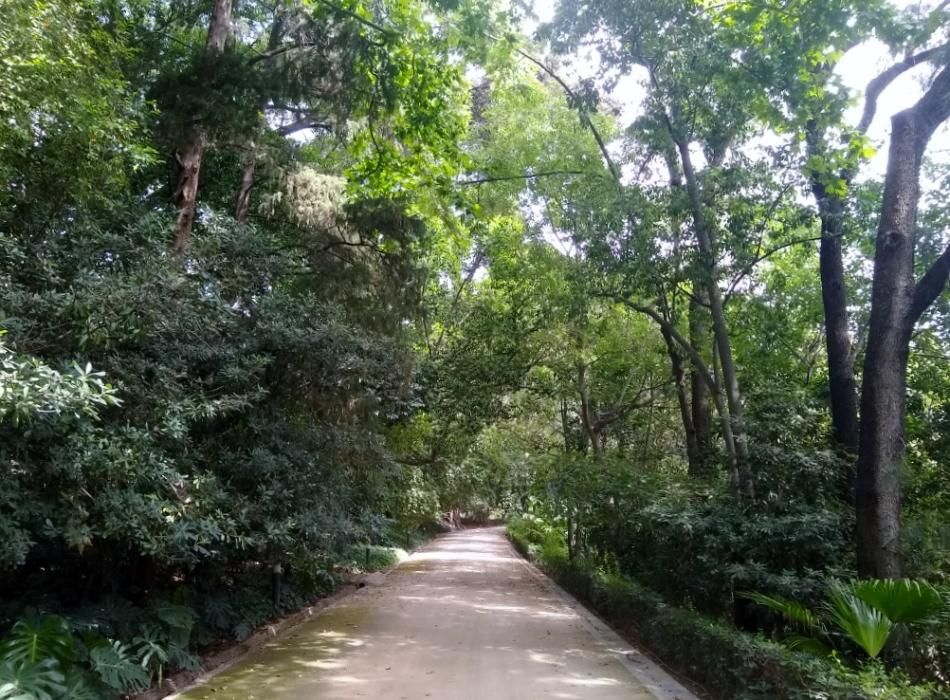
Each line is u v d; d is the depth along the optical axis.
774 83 10.09
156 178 12.97
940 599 6.47
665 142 11.80
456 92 14.02
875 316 8.49
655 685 8.09
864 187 11.65
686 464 21.56
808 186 10.92
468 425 20.73
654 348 18.89
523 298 19.06
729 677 7.13
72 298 6.50
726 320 13.66
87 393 4.96
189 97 10.84
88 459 5.90
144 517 6.48
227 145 13.03
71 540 5.97
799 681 5.84
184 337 8.41
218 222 9.93
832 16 9.44
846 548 8.85
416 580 20.36
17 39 6.44
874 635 6.27
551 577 20.83
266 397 9.72
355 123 14.59
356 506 12.46
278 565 11.84
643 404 21.20
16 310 6.41
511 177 16.23
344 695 7.27
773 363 14.19
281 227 14.71
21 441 5.88
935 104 8.78
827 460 9.61
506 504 40.72
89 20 8.80
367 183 14.12
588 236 11.96
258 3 14.97
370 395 11.44
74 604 8.28
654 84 11.71
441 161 13.38
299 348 9.80
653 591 11.45
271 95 11.76
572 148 16.06
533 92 16.64
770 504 9.66
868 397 8.34
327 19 12.25
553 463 16.83
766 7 10.08
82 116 7.26
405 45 12.23
